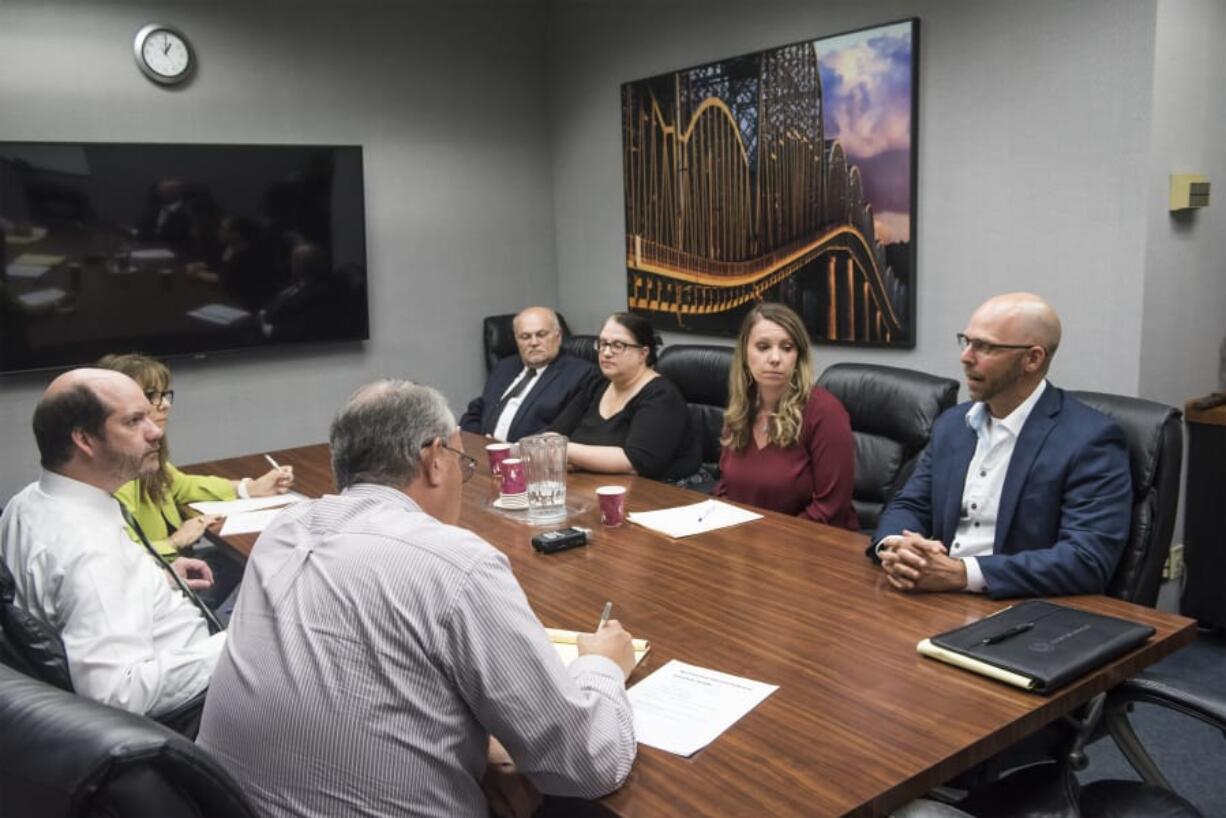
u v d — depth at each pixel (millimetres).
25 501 1647
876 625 1635
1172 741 2594
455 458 1368
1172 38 2959
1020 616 1591
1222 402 3207
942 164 3547
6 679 934
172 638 1731
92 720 842
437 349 5277
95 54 4191
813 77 3914
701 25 4438
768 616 1692
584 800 1160
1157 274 3068
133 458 1643
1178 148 3051
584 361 3654
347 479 1321
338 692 1102
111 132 4258
